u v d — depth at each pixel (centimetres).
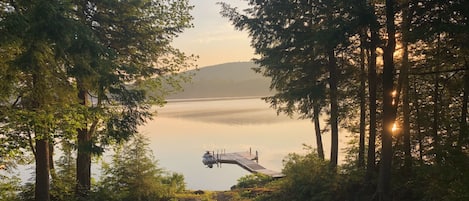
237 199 1750
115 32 1357
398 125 1408
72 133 1146
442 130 1277
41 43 791
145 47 1425
